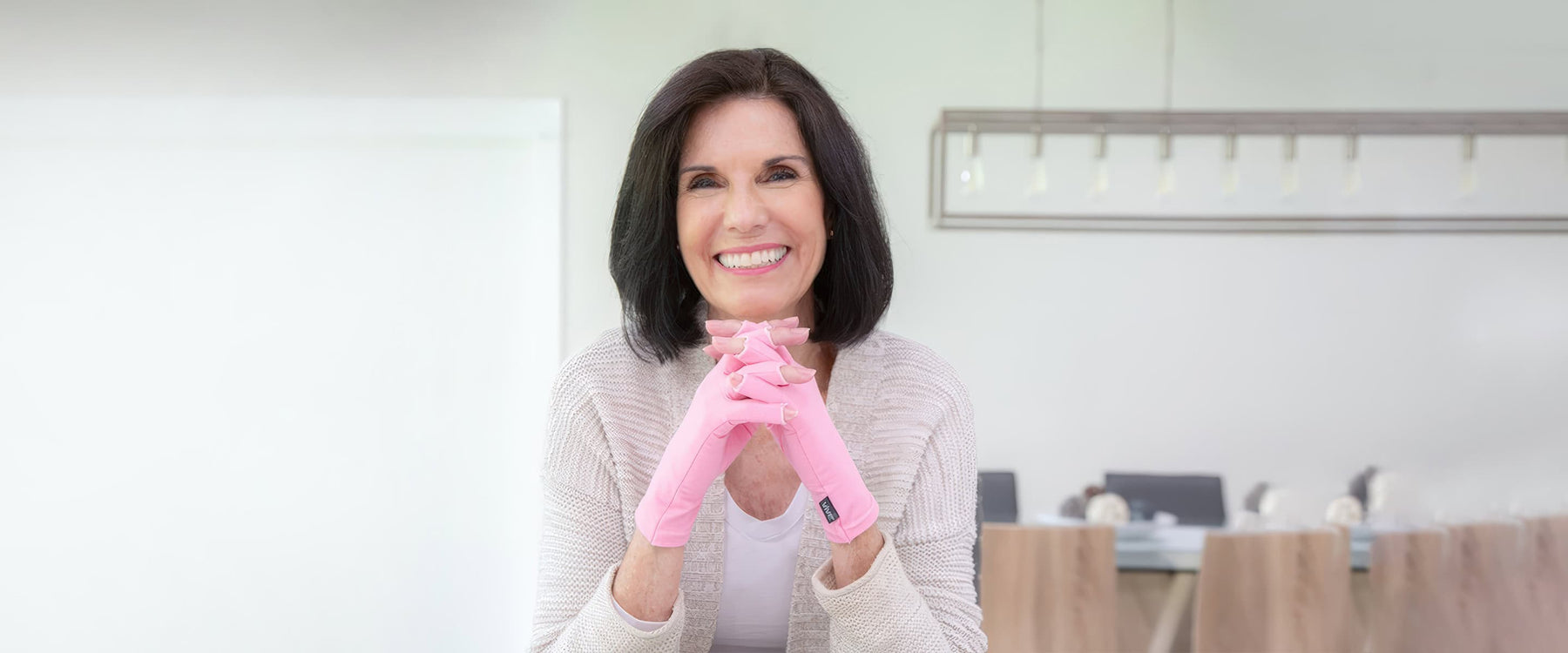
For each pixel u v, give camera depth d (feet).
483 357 10.45
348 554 10.18
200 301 10.18
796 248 2.97
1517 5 11.44
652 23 10.51
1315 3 11.34
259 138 10.32
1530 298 11.79
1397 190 11.51
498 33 10.33
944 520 3.15
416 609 10.22
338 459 10.25
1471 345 11.79
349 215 10.42
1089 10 11.10
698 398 2.76
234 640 10.04
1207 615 8.78
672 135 2.93
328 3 10.20
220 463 10.11
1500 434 11.76
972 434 3.35
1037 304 11.70
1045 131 8.39
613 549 3.11
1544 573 9.32
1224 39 11.24
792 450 2.77
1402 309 11.80
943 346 11.66
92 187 10.12
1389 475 11.14
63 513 9.94
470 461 10.36
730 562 3.17
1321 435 11.80
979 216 8.34
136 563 9.97
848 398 3.24
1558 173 11.53
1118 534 10.07
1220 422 11.79
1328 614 8.77
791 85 2.93
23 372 9.99
